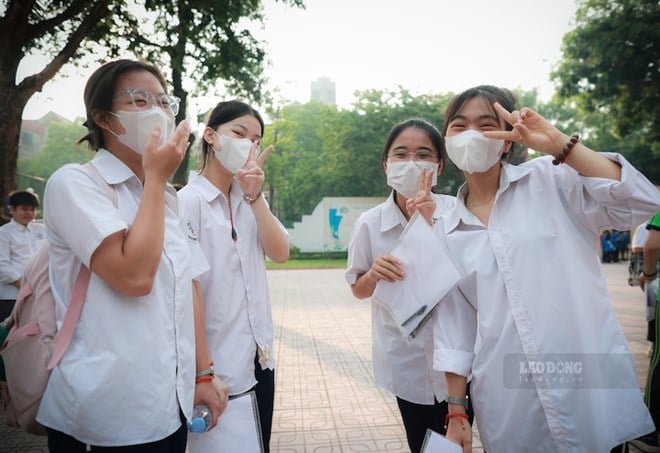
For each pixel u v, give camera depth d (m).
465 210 1.67
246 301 1.97
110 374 1.24
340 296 10.74
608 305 1.48
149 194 1.27
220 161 2.05
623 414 1.41
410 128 2.09
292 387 4.26
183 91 9.82
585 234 1.51
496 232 1.55
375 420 3.46
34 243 4.64
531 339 1.43
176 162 1.32
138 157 1.51
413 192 2.04
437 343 1.62
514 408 1.46
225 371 1.84
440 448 1.44
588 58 14.88
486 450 1.52
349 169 24.67
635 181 1.32
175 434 1.48
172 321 1.40
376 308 2.17
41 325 1.34
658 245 3.79
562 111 29.95
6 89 6.57
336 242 24.48
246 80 10.62
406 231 1.71
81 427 1.23
